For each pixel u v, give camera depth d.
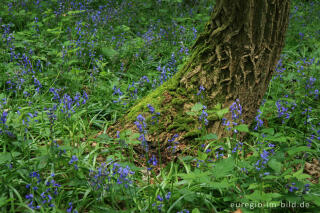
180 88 3.97
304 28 7.67
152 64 5.97
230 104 3.79
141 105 4.08
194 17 8.04
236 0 3.53
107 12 7.57
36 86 4.77
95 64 5.46
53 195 2.91
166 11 7.96
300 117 4.54
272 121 4.49
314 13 8.48
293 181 2.79
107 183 3.03
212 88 3.82
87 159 3.51
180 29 6.98
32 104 4.27
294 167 3.60
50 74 5.01
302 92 4.94
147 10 8.47
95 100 4.80
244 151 3.77
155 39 6.56
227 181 2.82
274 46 3.79
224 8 3.63
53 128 3.88
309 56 6.47
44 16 6.95
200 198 2.94
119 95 4.77
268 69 3.87
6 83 4.74
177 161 3.60
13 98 4.58
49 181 3.09
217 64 3.77
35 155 3.52
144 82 5.10
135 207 2.84
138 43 6.28
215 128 3.76
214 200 2.95
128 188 2.98
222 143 3.46
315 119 4.54
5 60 5.30
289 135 4.20
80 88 4.95
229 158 2.85
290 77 5.34
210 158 3.61
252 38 3.62
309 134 4.24
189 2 8.92
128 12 7.95
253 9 3.53
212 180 3.06
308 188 2.85
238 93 3.76
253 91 3.83
